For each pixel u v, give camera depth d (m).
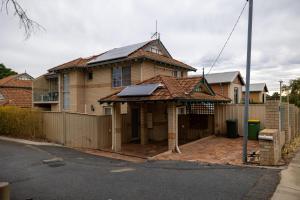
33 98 27.58
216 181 6.66
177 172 7.86
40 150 13.62
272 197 5.42
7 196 3.21
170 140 11.51
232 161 9.16
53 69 23.30
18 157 11.46
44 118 18.36
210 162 9.14
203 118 16.64
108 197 5.80
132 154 12.50
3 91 31.91
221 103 16.06
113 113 13.69
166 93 11.62
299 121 17.72
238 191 5.82
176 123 11.60
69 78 22.39
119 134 13.76
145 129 16.17
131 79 18.16
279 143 9.04
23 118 19.59
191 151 11.48
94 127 14.88
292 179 6.59
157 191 6.07
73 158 11.40
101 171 8.52
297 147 11.75
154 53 20.36
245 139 8.84
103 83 20.16
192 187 6.25
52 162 10.37
